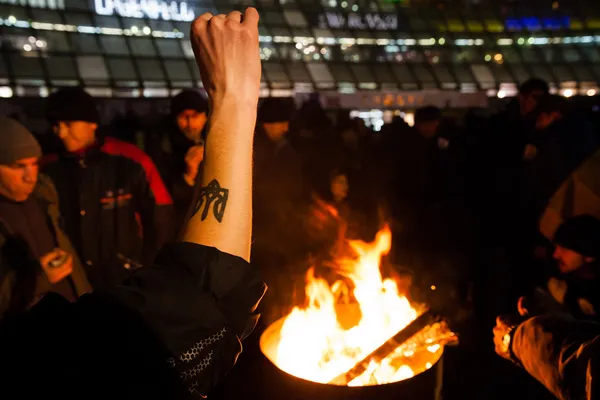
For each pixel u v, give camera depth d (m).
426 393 1.71
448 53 21.44
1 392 0.67
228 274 0.76
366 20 21.73
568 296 2.39
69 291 2.26
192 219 0.80
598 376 1.09
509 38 22.62
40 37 16.77
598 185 2.44
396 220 5.45
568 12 23.66
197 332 0.73
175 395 0.70
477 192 5.54
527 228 4.12
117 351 0.69
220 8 20.08
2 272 2.01
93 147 2.65
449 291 3.86
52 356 0.68
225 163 0.80
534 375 1.45
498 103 18.28
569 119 3.77
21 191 2.04
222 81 0.82
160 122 6.64
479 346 3.36
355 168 5.43
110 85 16.38
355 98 17.06
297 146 5.09
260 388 2.08
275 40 19.98
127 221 2.67
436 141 6.01
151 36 18.22
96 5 18.19
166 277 0.75
